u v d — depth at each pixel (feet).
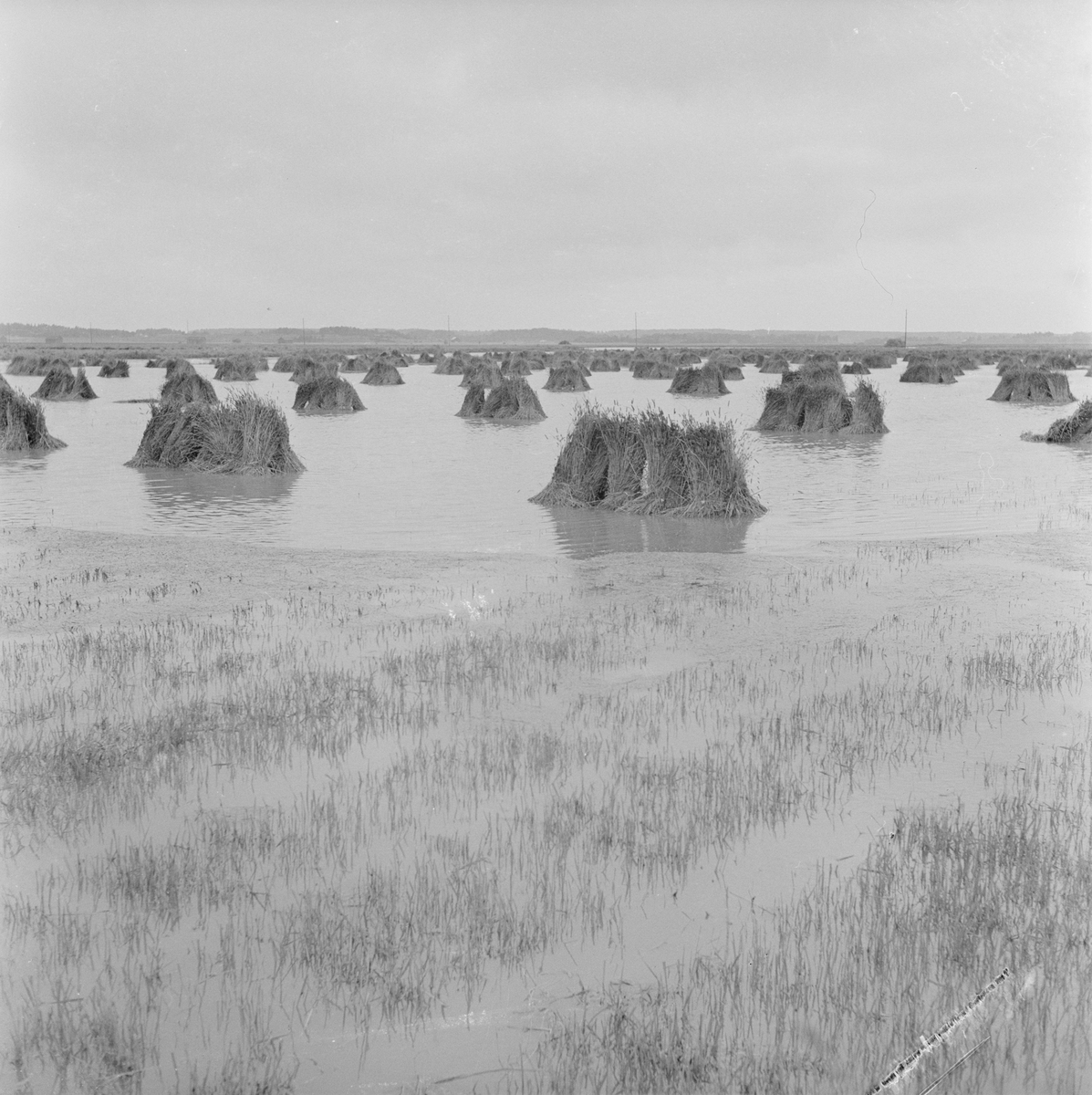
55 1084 13.04
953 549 46.14
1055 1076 13.20
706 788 21.31
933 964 15.43
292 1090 12.93
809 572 41.78
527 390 111.75
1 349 316.81
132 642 32.01
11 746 23.57
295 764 22.84
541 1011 14.46
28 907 16.84
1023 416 112.98
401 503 59.47
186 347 396.57
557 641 32.24
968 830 19.24
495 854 18.61
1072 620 34.60
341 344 501.56
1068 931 16.21
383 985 14.96
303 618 35.09
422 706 26.22
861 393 95.45
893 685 28.12
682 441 56.29
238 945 15.89
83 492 63.16
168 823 19.99
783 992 14.74
